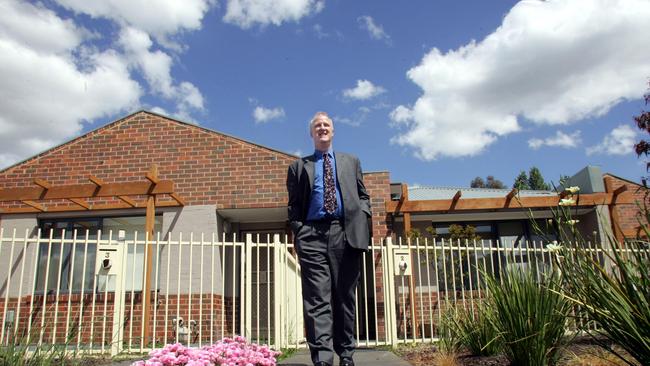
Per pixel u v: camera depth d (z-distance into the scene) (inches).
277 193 381.7
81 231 390.3
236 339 142.9
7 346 153.9
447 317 200.7
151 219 329.1
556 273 130.3
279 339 215.8
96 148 406.3
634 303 101.3
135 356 202.2
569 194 137.6
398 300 356.8
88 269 373.4
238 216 407.8
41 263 378.9
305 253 133.5
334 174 138.0
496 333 147.3
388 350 214.7
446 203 367.6
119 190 333.4
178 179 391.5
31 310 229.1
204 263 368.8
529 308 128.3
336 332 135.3
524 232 429.7
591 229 388.5
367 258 401.7
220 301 366.9
